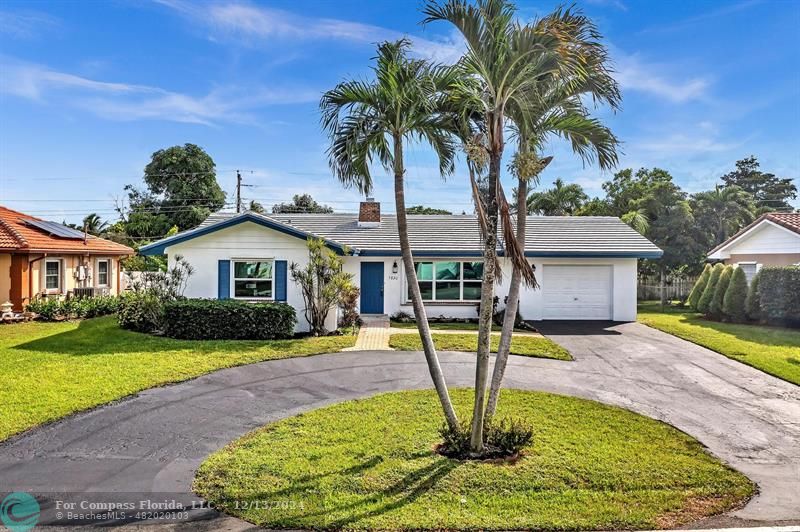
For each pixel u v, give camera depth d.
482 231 5.87
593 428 7.00
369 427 6.92
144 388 8.72
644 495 4.96
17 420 6.95
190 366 10.17
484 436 6.16
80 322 16.78
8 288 18.11
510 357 11.89
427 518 4.40
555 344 13.51
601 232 19.91
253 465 5.60
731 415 7.91
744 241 21.14
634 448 6.25
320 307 14.61
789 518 4.56
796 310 16.12
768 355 12.05
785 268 16.38
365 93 6.41
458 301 18.48
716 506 4.77
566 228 20.45
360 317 17.09
